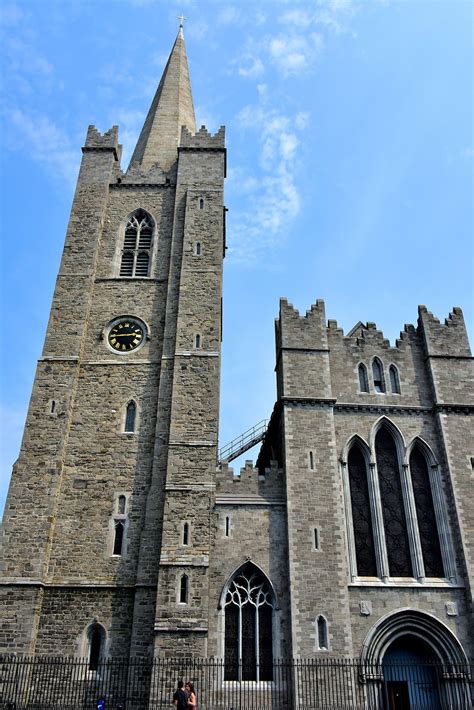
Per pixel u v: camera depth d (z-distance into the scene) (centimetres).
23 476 3531
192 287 4209
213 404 3769
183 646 3058
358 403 3853
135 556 3394
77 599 3256
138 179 4828
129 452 3706
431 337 4081
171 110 5634
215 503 3491
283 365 3888
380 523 3547
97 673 3089
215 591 3266
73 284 4234
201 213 4547
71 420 3788
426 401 3916
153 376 3969
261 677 3102
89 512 3512
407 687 3197
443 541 3512
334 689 3028
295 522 3419
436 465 3719
